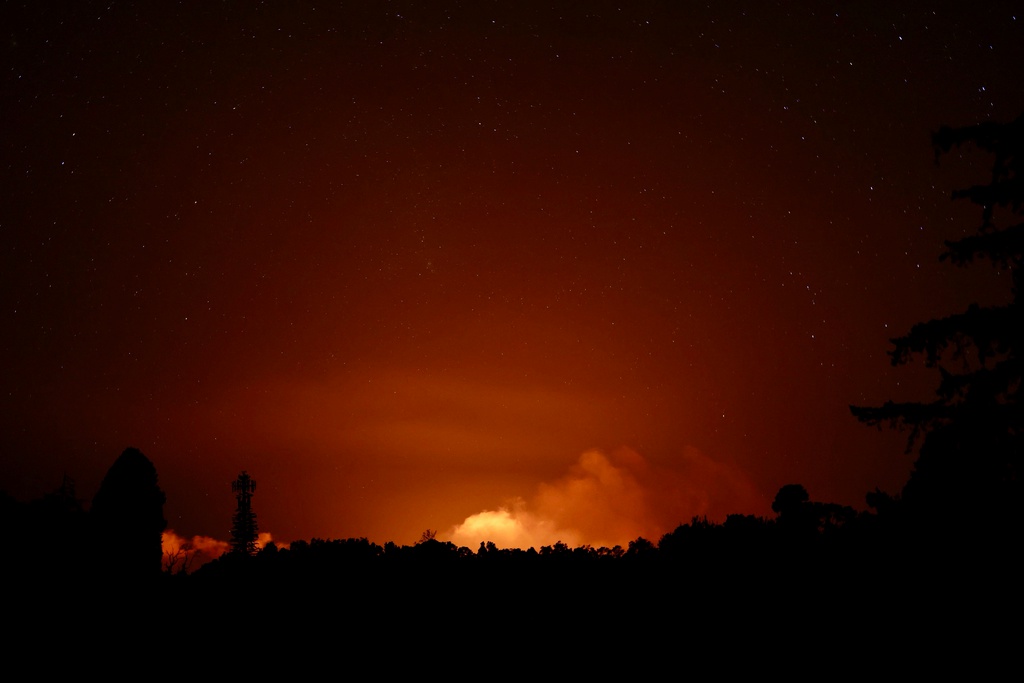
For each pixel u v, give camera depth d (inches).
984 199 252.2
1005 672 259.4
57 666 476.7
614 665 474.6
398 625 564.1
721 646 456.8
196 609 581.0
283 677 490.9
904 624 284.4
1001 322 245.6
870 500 291.9
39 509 617.0
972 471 257.8
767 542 522.9
